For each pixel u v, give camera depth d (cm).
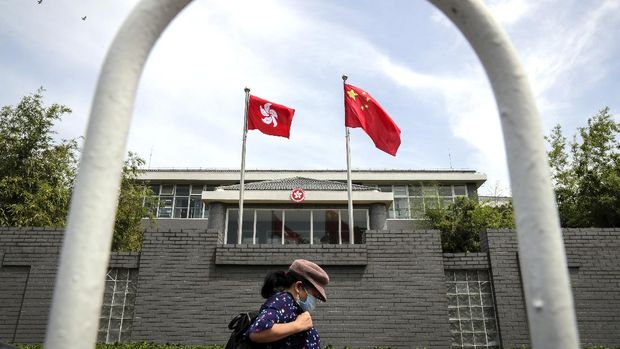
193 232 701
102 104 101
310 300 289
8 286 671
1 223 1026
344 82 988
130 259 691
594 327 666
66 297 89
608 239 704
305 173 2378
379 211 1623
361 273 685
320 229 1591
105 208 95
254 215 1609
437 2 111
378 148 966
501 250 700
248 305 668
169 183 2380
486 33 107
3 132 1095
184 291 673
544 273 91
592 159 1383
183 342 650
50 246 688
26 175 1085
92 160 97
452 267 699
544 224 94
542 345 88
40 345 614
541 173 97
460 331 677
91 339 89
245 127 1014
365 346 653
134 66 106
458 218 1258
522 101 102
